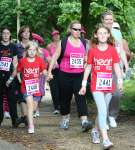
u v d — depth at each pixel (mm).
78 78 13734
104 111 11422
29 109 13719
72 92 13938
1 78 14648
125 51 14977
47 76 13953
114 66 11773
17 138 12781
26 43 15094
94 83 11680
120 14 24594
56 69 18172
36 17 40469
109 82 11695
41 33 41031
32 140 12547
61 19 32125
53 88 18375
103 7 23016
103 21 13391
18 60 14883
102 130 11281
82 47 13750
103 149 11273
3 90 14695
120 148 11594
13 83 14602
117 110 14109
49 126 14852
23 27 15156
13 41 16062
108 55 11719
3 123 15656
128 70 14086
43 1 39469
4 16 42188
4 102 16656
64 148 11664
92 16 22547
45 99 23891
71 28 13734
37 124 15359
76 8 31125
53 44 18875
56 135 13211
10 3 41906
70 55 13672
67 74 13734
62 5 31891
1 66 14664
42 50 18109
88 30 22156
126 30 24203
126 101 17609
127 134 13117
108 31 11812
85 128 13445
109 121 14148
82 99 13617
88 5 22125
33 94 13828
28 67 13805
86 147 11758
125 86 21469
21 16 41156
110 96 11805
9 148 11617
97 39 11812
